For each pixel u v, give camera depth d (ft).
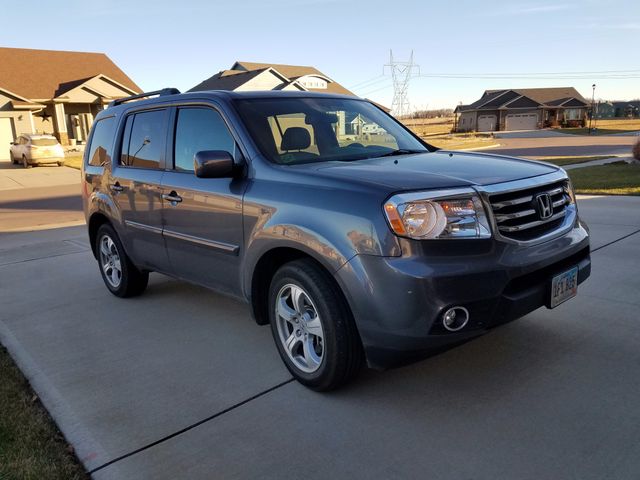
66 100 117.19
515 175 10.71
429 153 13.57
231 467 9.02
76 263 24.50
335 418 10.24
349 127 14.11
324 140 13.20
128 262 17.69
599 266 18.35
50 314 17.34
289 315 11.52
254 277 12.06
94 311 17.38
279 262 12.09
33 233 33.81
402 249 9.23
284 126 12.94
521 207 10.38
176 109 14.74
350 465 8.86
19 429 10.31
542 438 9.18
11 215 44.68
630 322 13.69
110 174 17.31
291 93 14.44
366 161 12.07
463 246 9.42
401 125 15.85
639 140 58.49
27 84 121.08
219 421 10.41
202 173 11.59
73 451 9.68
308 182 10.81
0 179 78.89
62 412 11.05
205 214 13.14
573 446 8.93
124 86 123.44
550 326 13.69
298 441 9.60
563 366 11.60
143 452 9.55
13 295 19.80
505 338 13.12
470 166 11.27
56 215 43.29
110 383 12.23
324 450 9.30
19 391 11.88
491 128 261.44
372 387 11.25
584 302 15.17
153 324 15.85
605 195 34.55
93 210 18.49
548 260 10.27
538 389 10.75
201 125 13.79
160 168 15.11
